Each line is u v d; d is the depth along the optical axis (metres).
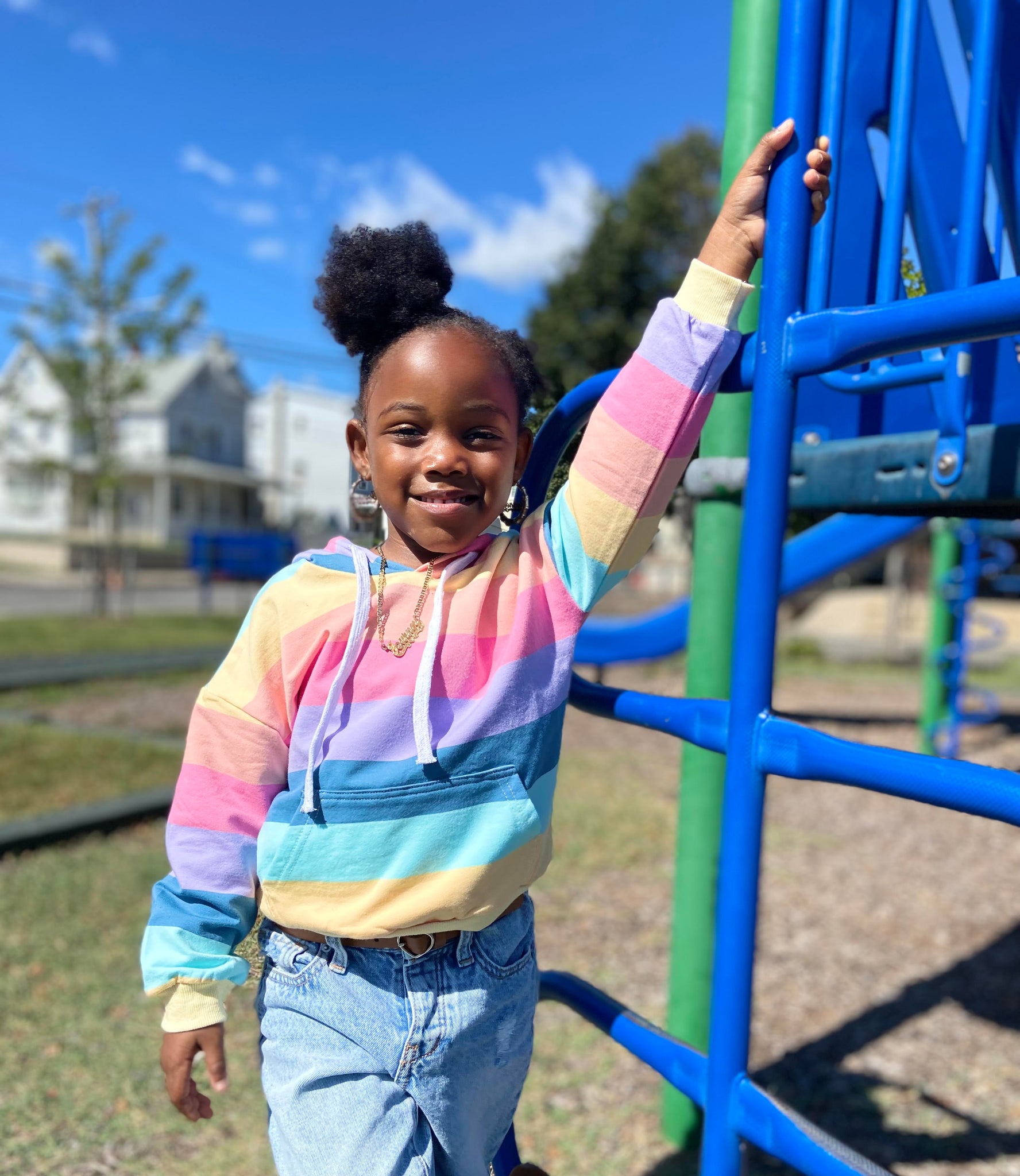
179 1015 1.16
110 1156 2.02
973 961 3.18
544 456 1.42
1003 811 0.88
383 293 1.22
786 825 4.90
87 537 32.19
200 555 23.42
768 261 1.10
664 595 20.50
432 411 1.17
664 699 1.22
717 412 2.00
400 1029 1.13
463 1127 1.19
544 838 1.20
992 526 4.96
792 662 11.75
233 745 1.18
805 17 1.07
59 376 13.65
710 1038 1.13
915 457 1.57
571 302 13.62
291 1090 1.14
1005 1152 2.14
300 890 1.14
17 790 4.55
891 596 12.20
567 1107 2.27
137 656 9.83
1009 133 1.44
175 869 1.18
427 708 1.12
